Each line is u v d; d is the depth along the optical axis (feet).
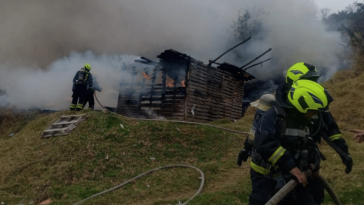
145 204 13.69
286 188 6.02
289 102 6.59
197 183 16.47
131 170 18.33
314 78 6.81
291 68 7.07
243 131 30.25
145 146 21.17
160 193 15.12
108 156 19.53
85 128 22.86
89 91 28.60
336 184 13.97
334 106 32.81
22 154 20.98
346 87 36.88
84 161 18.93
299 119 6.66
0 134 32.12
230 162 20.06
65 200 14.85
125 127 23.21
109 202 14.14
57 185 16.60
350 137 23.13
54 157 19.45
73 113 26.35
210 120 40.34
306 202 6.85
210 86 41.06
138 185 16.40
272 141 6.30
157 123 24.62
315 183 7.57
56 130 22.94
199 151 21.76
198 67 39.27
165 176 17.30
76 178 17.34
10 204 14.79
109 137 21.71
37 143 22.21
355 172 14.92
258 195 7.04
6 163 20.11
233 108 45.62
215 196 13.43
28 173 18.15
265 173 7.03
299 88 6.38
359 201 12.05
